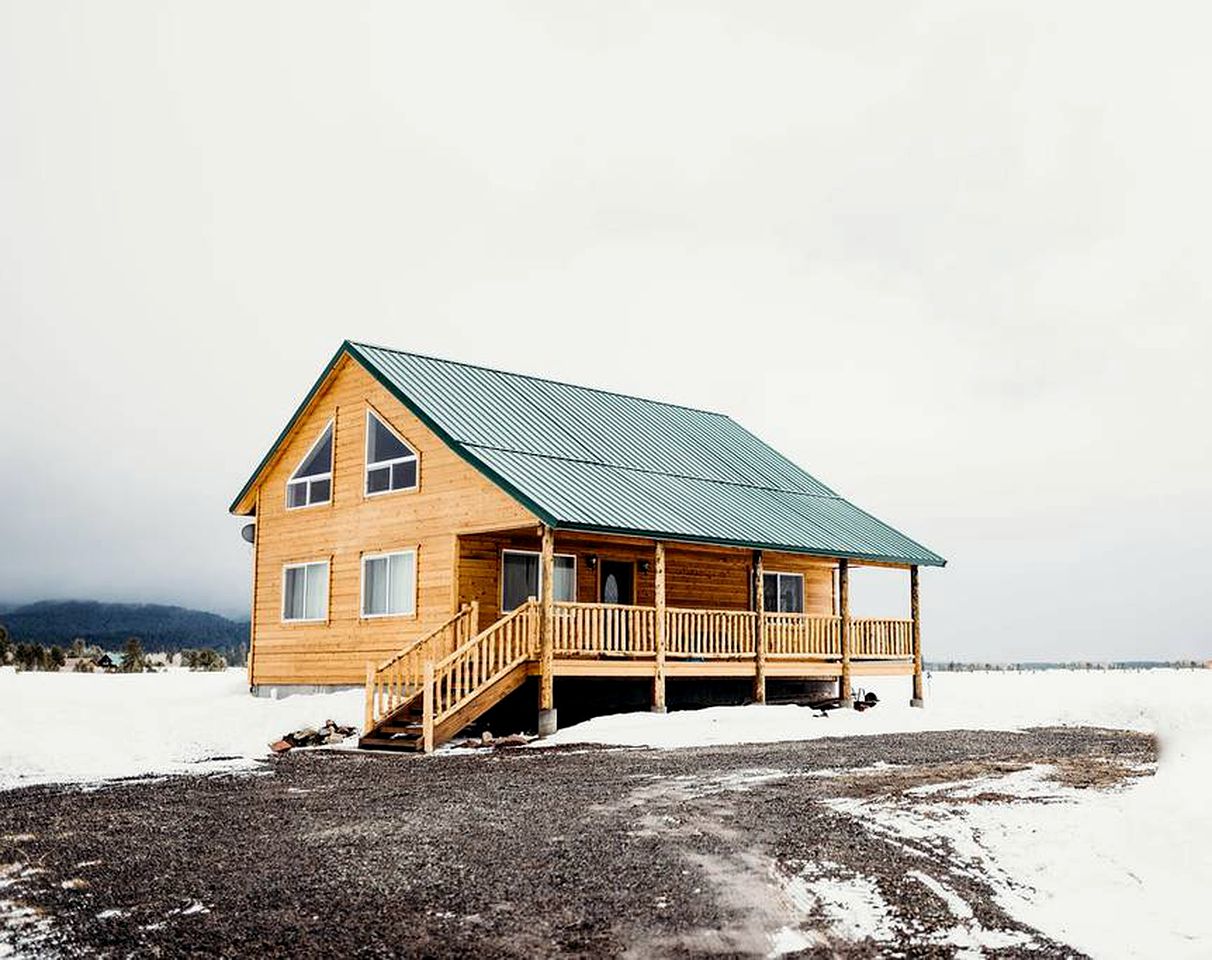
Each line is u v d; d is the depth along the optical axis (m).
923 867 8.85
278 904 8.02
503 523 21.19
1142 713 22.30
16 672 36.66
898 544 27.78
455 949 7.06
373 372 24.30
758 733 19.36
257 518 28.03
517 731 20.97
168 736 18.73
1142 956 6.95
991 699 27.20
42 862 9.30
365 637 24.23
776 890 8.23
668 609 22.50
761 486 28.27
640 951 7.01
